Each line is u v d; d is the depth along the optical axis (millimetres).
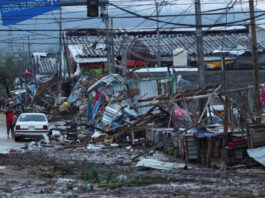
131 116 35406
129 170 20047
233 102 28422
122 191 14352
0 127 52656
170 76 43781
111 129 33938
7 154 27000
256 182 16297
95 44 74000
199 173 18984
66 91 68625
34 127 35719
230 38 75125
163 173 19031
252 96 33312
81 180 16984
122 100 39312
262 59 56719
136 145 31656
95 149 30156
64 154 27219
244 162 20281
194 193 13820
